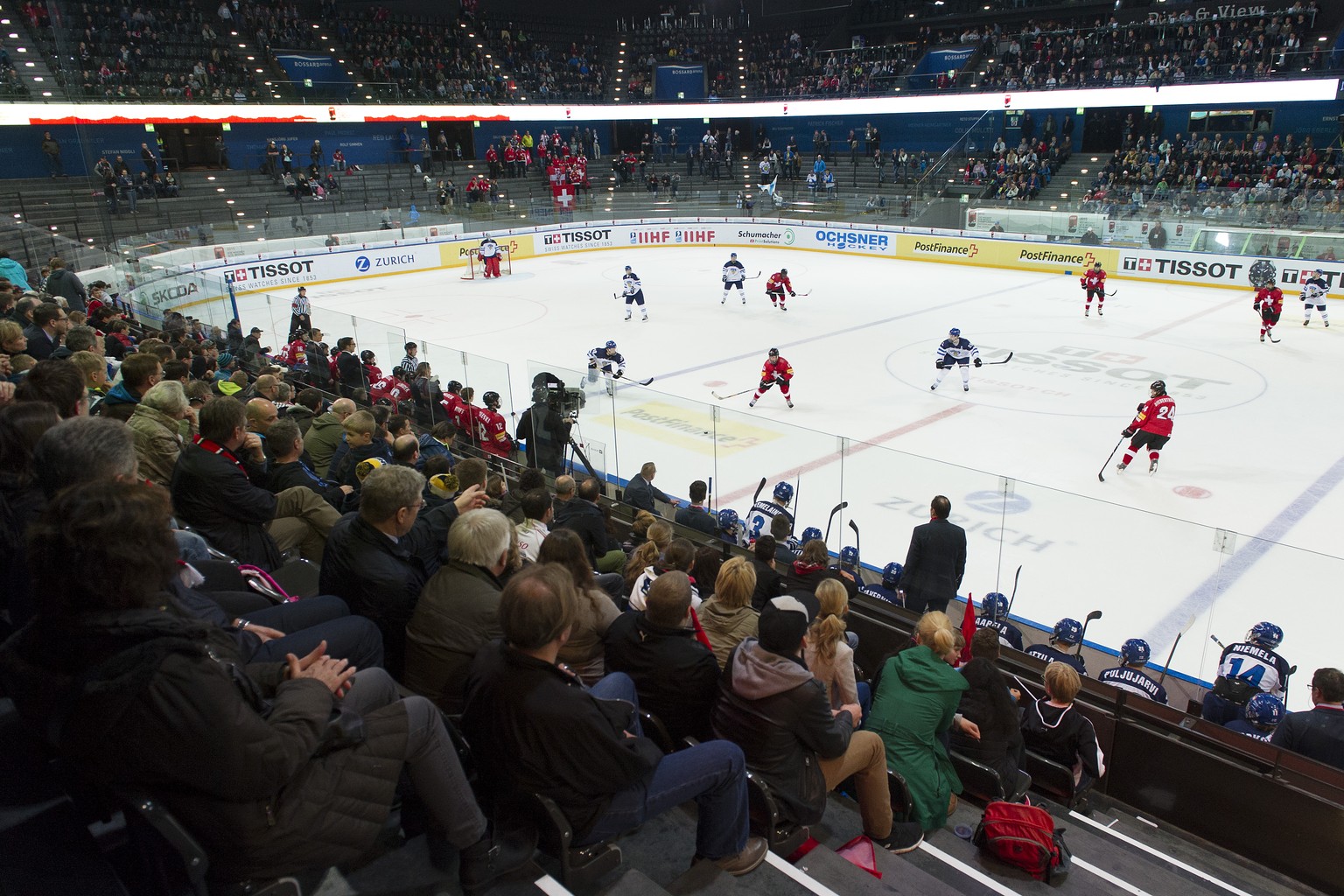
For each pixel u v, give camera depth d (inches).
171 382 197.0
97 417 112.0
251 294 619.2
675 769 113.3
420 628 127.1
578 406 385.7
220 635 88.4
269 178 1283.2
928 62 1593.3
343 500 228.1
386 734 93.4
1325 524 409.4
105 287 657.6
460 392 413.4
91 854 90.1
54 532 76.2
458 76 1485.0
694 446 382.3
